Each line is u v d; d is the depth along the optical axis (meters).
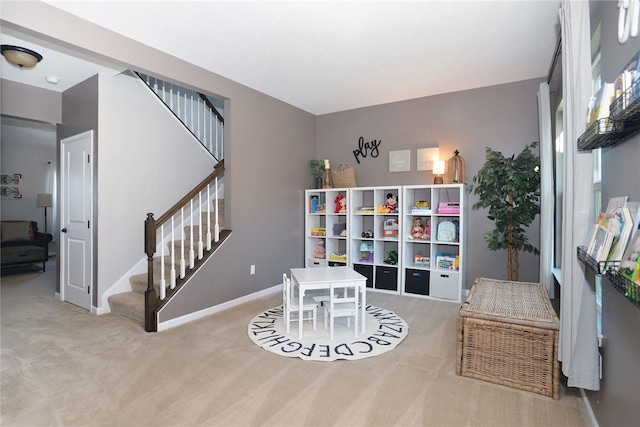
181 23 2.79
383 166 5.08
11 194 7.43
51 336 3.16
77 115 4.12
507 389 2.24
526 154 3.61
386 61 3.57
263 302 4.25
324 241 5.36
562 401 2.10
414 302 4.20
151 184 4.33
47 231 7.97
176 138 4.62
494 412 1.99
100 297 3.84
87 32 2.73
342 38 3.07
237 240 4.17
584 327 1.83
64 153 4.31
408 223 4.59
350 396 2.16
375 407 2.05
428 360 2.66
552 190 3.51
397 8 2.61
